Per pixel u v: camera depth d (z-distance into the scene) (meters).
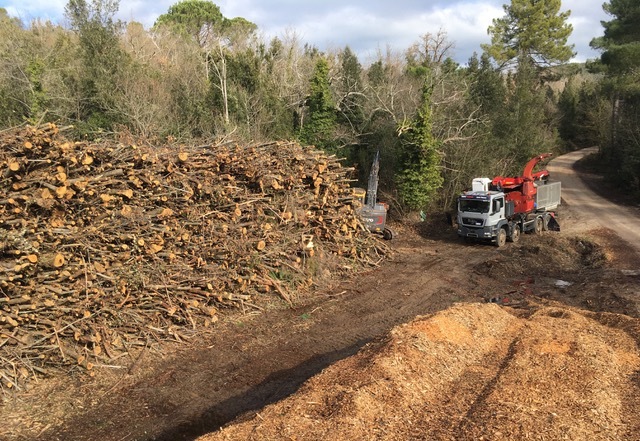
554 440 4.62
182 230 10.16
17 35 30.70
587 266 17.83
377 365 6.04
